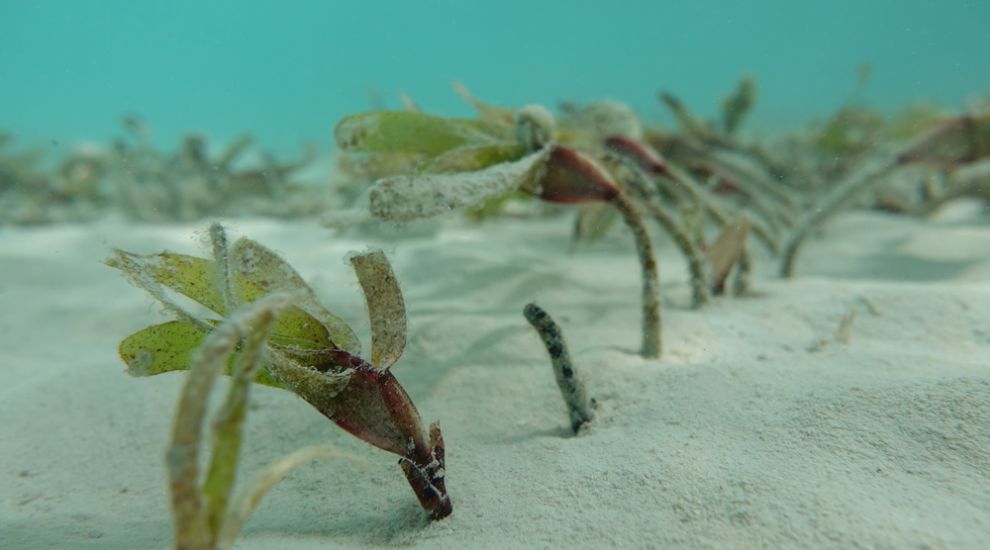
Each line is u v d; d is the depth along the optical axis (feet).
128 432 0.56
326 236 1.53
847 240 1.36
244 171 2.13
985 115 0.84
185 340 0.40
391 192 0.42
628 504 0.37
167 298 0.37
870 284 0.86
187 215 1.97
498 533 0.37
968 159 0.86
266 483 0.27
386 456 0.47
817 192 1.61
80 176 2.35
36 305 1.11
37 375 0.72
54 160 2.49
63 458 0.52
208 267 0.39
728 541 0.33
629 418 0.48
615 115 0.88
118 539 0.40
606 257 1.24
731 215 1.03
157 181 2.12
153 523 0.42
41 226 2.09
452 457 0.46
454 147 0.63
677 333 0.68
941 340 0.64
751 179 1.23
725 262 0.83
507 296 0.88
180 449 0.24
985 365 0.52
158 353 0.40
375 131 0.61
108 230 1.73
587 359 0.61
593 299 0.87
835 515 0.33
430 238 1.41
